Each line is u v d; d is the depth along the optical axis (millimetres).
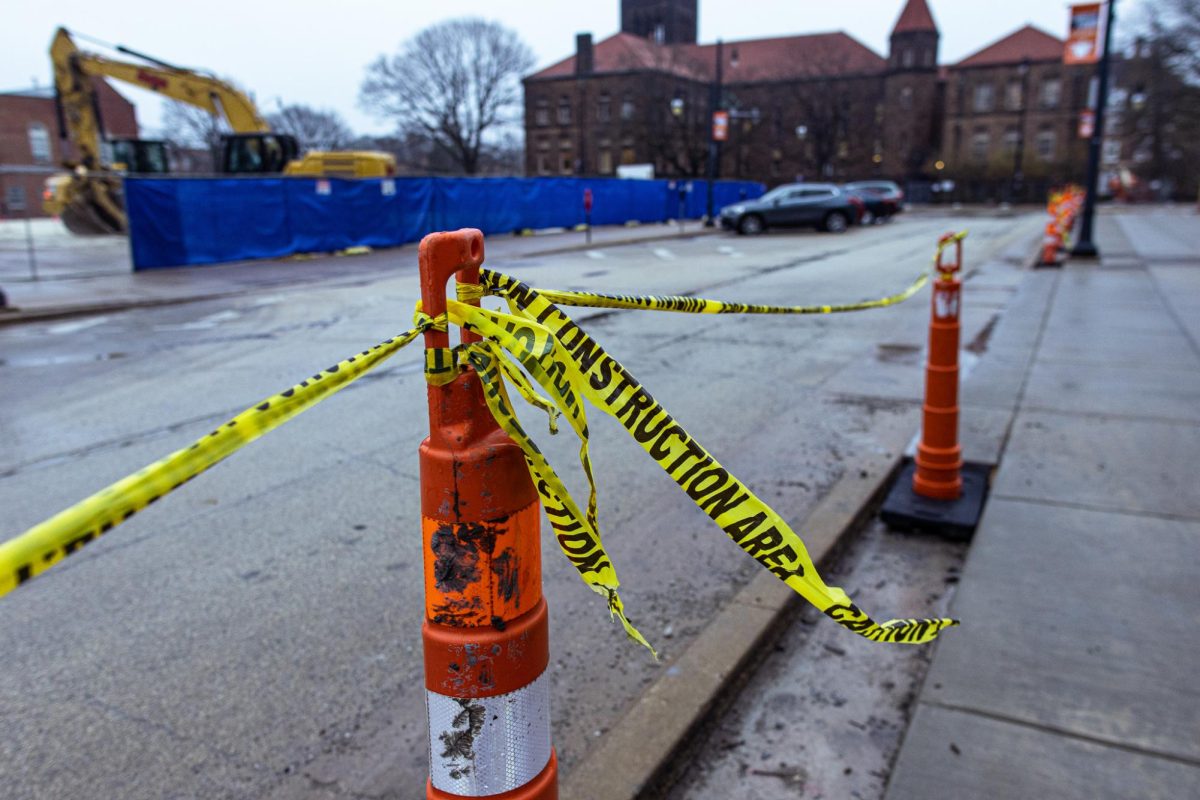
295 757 2619
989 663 2965
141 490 826
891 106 74062
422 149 89562
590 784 2375
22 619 3502
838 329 9797
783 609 3391
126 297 14086
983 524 4094
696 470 1207
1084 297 11039
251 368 8242
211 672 3092
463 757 1227
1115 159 82500
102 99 65562
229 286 15820
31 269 18688
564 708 2820
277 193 21203
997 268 15125
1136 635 3102
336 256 22234
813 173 74438
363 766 2574
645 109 70562
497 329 1151
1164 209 52531
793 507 4445
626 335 9398
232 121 28141
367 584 3762
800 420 6117
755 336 9375
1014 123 74375
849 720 2826
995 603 3367
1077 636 3109
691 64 73438
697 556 3957
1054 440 5227
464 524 1166
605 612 3465
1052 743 2549
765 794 2488
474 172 75438
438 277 1125
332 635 3338
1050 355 7641
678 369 7773
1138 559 3680
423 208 25312
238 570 3916
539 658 1260
